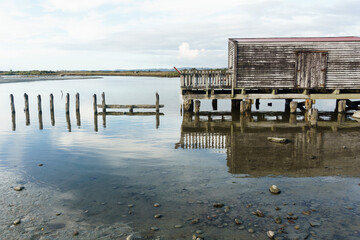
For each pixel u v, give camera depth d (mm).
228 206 6656
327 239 5320
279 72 20906
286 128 16484
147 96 38344
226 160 10297
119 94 41344
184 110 22266
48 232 5625
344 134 14617
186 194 7348
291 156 10688
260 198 7082
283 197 7133
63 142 13383
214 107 26391
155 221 6016
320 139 13508
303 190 7555
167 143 13109
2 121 19688
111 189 7723
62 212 6445
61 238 5426
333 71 20656
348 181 8156
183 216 6223
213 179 8406
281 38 23438
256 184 7996
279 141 12953
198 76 21484
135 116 22125
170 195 7297
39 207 6695
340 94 20938
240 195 7270
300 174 8766
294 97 21125
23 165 9875
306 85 20906
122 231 5645
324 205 6680
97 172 9102
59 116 22078
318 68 20672
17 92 42969
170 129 16688
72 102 31797
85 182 8242
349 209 6477
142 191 7574
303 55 20641
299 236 5414
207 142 13211
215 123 18500
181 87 21766
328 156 10625
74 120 20219
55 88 52250
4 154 11289
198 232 5570
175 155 11039
